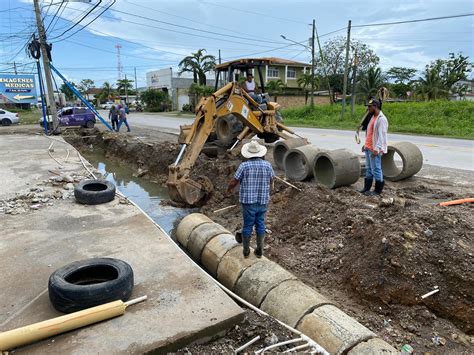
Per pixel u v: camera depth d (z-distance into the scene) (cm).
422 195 727
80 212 668
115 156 1678
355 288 505
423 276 462
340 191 751
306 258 602
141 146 1530
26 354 304
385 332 432
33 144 1591
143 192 1130
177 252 505
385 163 884
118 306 354
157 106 5831
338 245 593
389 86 4588
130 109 6169
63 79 2094
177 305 379
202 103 844
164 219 866
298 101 4325
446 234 489
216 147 1185
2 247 514
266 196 491
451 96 4572
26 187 838
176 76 6234
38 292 401
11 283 418
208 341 347
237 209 865
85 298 353
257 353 333
